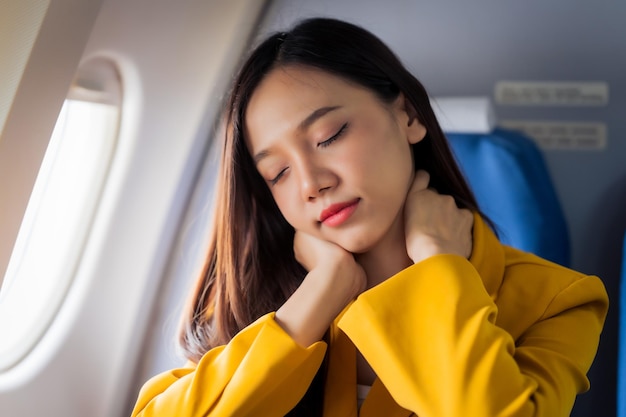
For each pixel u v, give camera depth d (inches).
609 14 88.2
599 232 91.4
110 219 75.8
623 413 76.5
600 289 53.8
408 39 91.5
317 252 53.3
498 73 91.2
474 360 44.4
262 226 58.4
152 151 76.3
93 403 77.3
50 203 74.4
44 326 73.9
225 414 49.1
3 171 56.7
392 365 46.5
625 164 90.1
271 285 58.9
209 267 61.4
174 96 76.0
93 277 75.7
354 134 50.1
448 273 47.9
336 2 90.2
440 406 44.7
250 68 53.0
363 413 51.5
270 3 80.4
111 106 73.1
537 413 44.1
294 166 51.0
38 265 74.0
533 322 52.1
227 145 55.7
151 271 79.6
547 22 89.4
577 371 48.9
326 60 51.1
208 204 79.7
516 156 82.0
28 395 70.9
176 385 52.7
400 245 54.1
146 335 81.3
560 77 90.3
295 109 50.3
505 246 58.7
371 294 48.3
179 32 73.4
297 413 54.7
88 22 57.0
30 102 56.1
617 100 89.7
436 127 56.4
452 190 57.2
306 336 50.4
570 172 91.5
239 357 50.9
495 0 89.8
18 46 54.5
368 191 50.0
